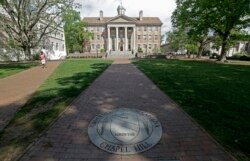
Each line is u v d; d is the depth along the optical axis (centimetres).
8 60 2975
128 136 430
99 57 4650
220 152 367
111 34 6906
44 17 2856
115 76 1233
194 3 2875
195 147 387
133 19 6619
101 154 367
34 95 768
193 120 508
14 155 363
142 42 7131
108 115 546
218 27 2798
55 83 1008
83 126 480
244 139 406
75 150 379
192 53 5512
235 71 1570
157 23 7056
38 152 372
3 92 854
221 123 486
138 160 348
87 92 802
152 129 462
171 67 1850
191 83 988
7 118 541
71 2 2962
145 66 1927
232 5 2119
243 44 6000
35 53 3516
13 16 2575
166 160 347
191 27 3195
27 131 457
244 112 561
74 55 4769
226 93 779
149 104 645
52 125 486
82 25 6088
